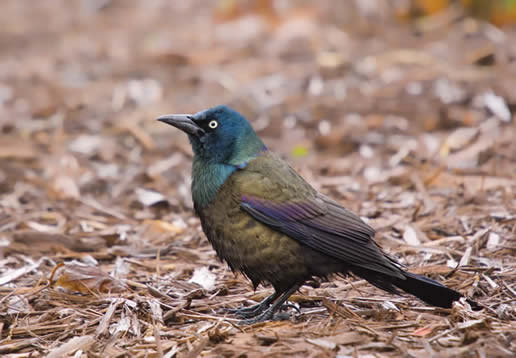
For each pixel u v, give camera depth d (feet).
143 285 28.91
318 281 29.35
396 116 50.37
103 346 23.21
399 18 68.33
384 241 33.01
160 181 43.24
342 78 57.36
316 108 52.31
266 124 50.72
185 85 59.00
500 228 33.30
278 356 21.42
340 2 70.18
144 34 73.00
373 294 27.99
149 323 25.04
